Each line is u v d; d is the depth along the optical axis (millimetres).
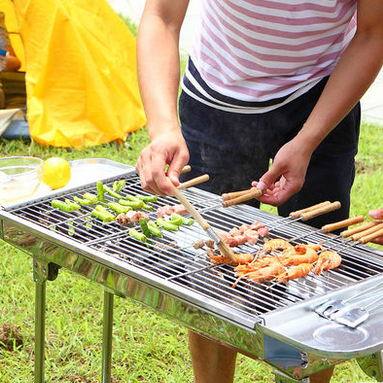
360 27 1781
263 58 1885
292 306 1280
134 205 1763
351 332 1234
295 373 1241
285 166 1745
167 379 2381
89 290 2896
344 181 2039
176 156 1708
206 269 1480
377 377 1554
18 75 4523
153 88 1825
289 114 1977
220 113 2020
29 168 2092
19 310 2742
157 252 1523
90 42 4359
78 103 4336
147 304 1439
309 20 1788
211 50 1986
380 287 1405
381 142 4625
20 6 4211
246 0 1780
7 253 3105
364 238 1593
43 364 1930
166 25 1944
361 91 1780
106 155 4219
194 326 1357
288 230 1674
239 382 2385
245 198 1722
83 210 1771
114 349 2529
